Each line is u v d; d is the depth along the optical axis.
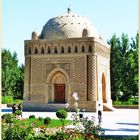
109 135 19.28
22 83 68.00
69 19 47.94
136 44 61.44
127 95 61.09
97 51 44.53
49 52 45.50
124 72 60.59
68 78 44.34
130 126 26.28
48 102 45.41
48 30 47.84
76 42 44.22
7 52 78.56
